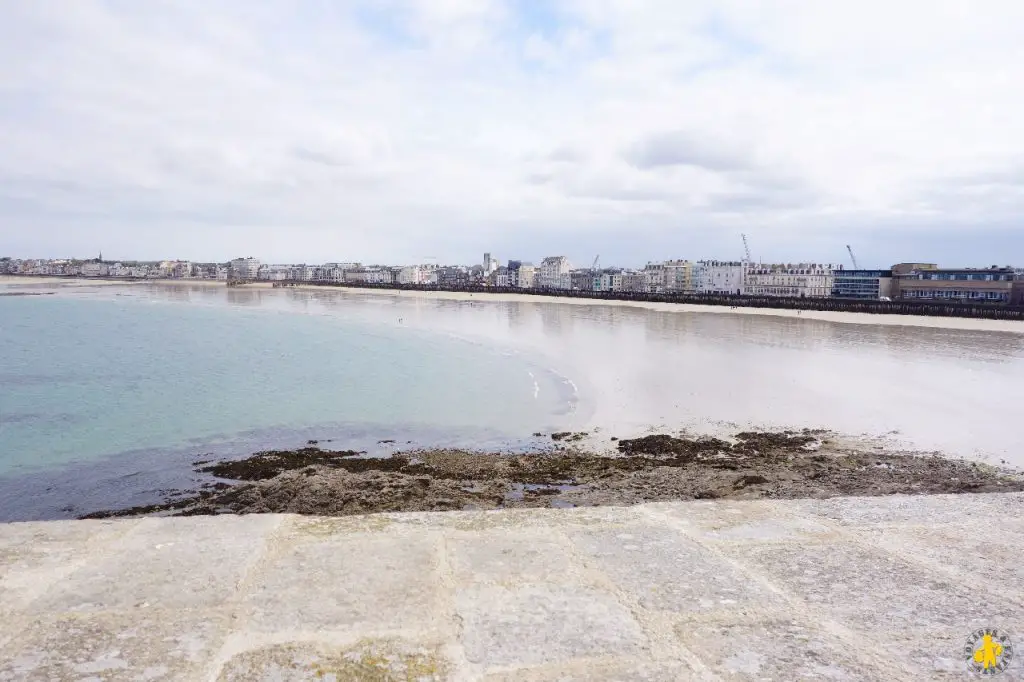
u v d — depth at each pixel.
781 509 3.76
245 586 2.68
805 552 3.06
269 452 19.45
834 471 16.77
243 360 41.28
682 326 63.81
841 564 2.90
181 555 3.02
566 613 2.44
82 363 40.22
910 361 37.53
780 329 60.00
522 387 29.66
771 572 2.82
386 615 2.43
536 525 3.48
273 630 2.32
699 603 2.52
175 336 58.00
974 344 47.28
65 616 2.42
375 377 33.53
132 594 2.60
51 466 18.33
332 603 2.52
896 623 2.35
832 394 27.11
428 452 19.11
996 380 30.83
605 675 2.01
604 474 16.72
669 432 21.05
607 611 2.46
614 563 2.92
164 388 31.02
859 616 2.41
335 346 49.12
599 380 30.73
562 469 17.23
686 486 15.62
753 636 2.26
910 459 17.86
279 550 3.09
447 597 2.58
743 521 3.54
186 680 2.00
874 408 24.42
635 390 28.14
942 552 3.05
